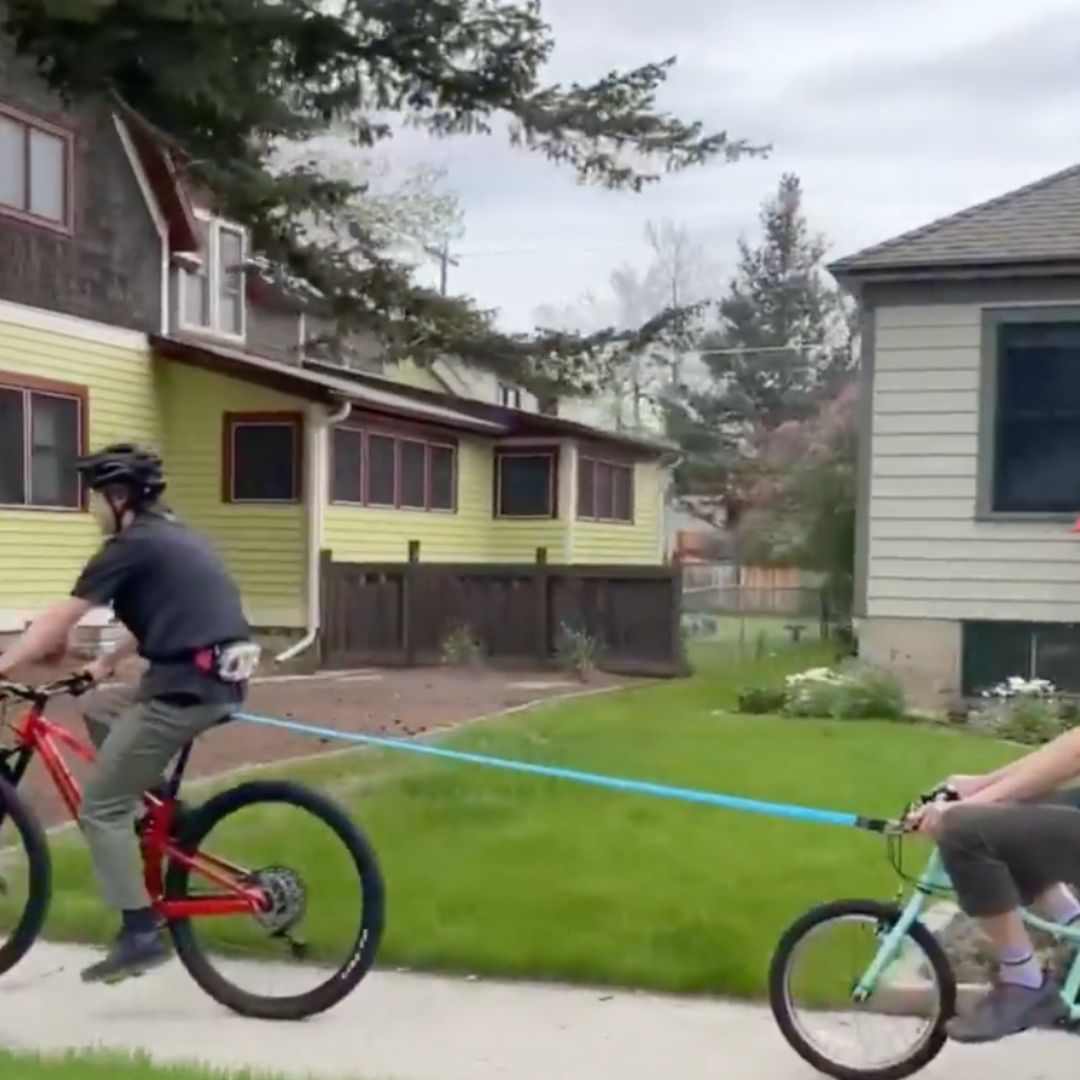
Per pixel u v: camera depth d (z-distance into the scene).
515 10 11.28
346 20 10.75
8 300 16.73
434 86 11.45
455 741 11.22
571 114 11.91
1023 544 13.34
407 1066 4.70
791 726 12.25
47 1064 4.43
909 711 13.28
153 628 5.14
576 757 10.24
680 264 65.62
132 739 5.11
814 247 62.31
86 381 18.12
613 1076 4.61
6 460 16.66
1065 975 4.36
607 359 16.09
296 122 11.12
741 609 35.97
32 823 5.49
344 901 5.79
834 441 26.17
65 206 17.73
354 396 20.02
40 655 5.12
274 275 15.05
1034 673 13.36
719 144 12.76
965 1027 4.33
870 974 4.54
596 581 18.66
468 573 19.19
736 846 7.38
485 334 15.35
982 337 13.40
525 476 27.33
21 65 16.59
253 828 6.66
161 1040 4.95
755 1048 4.87
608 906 6.27
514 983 5.55
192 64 10.09
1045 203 14.18
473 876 6.80
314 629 19.45
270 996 5.21
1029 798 4.29
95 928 6.08
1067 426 13.21
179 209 19.92
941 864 4.44
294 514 19.56
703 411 55.38
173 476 19.94
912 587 13.69
